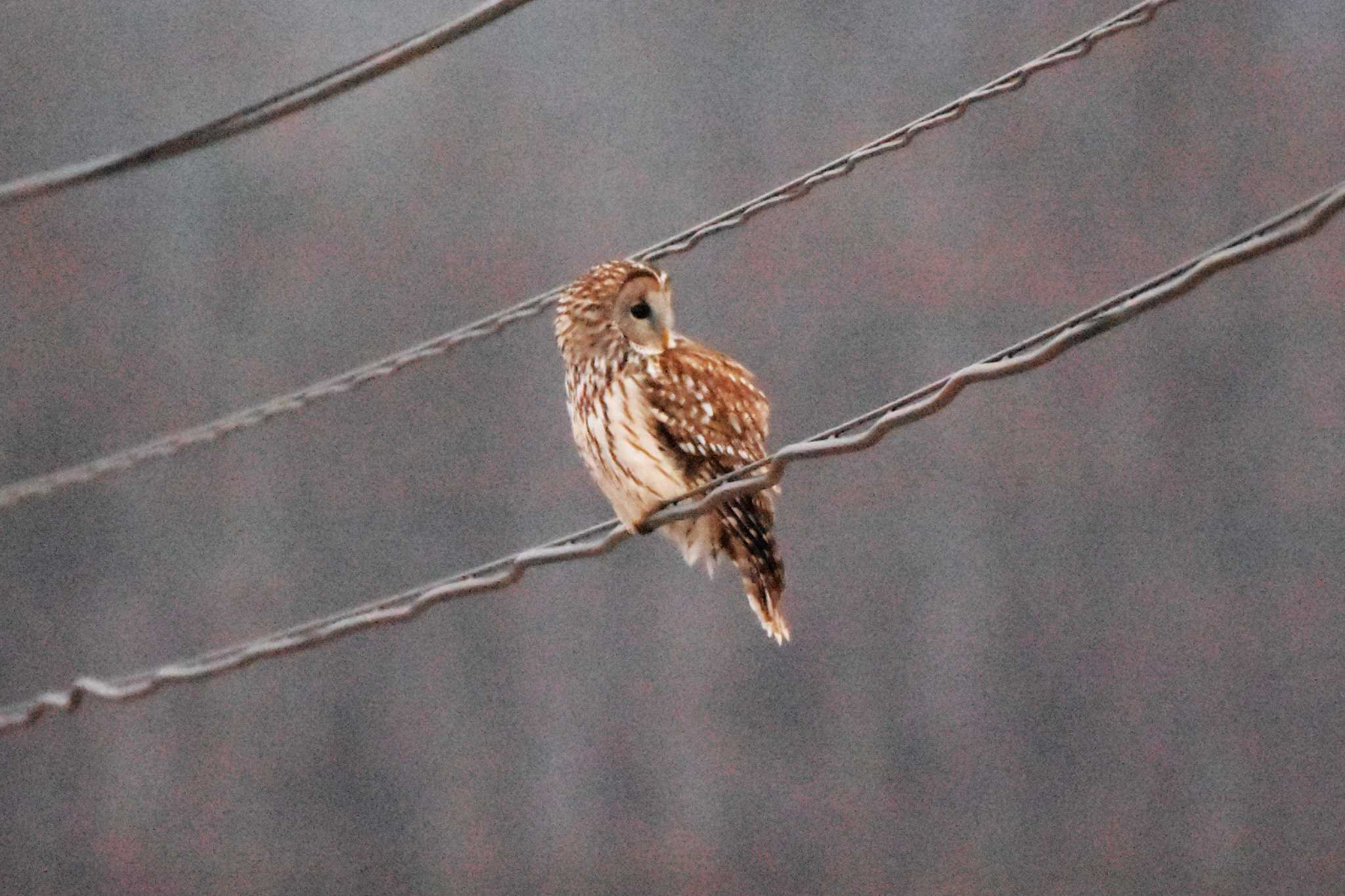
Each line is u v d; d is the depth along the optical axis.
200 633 33.47
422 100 38.72
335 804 31.30
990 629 32.22
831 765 30.94
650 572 31.86
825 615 32.34
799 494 33.19
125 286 37.12
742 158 38.12
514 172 38.38
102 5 39.34
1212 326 33.50
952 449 33.38
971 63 37.66
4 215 37.19
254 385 36.62
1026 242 36.06
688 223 38.03
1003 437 33.47
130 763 31.36
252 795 31.23
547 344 35.69
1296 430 32.81
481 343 35.72
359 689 31.97
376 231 37.78
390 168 38.28
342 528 34.44
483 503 34.69
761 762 30.94
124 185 37.91
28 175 38.72
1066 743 31.27
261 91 39.06
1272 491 32.50
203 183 37.97
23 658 32.75
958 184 36.81
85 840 30.83
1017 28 37.84
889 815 30.55
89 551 33.62
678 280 36.78
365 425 35.31
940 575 32.62
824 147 37.84
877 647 32.09
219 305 37.06
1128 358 33.59
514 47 38.97
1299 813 30.17
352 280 37.38
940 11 38.22
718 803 30.69
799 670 31.58
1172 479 32.81
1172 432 33.00
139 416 36.25
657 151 38.53
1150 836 30.31
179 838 30.97
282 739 31.59
